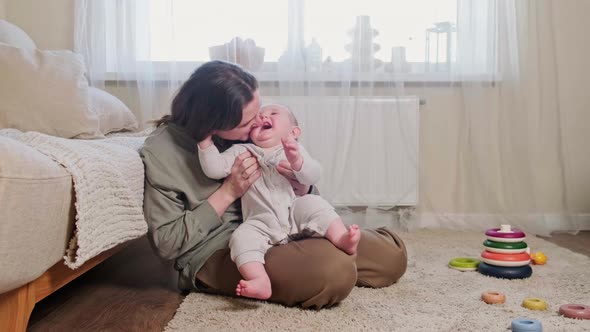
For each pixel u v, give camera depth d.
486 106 3.01
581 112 3.05
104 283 1.91
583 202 3.09
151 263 2.23
